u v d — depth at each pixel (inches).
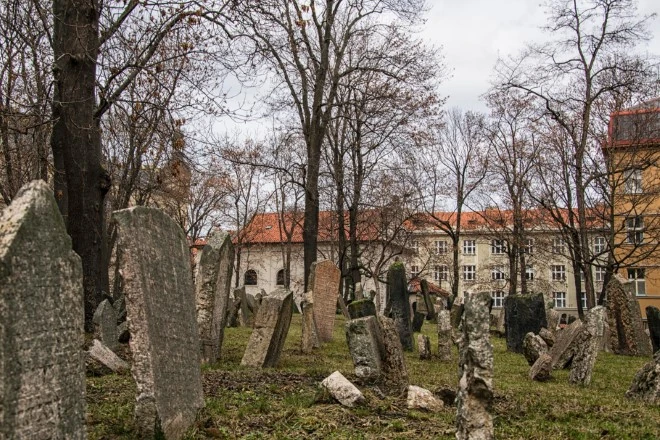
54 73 589.3
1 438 149.6
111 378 363.6
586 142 1031.0
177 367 252.5
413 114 1061.1
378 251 1844.2
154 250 250.4
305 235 1099.3
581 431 279.7
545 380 450.0
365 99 1043.3
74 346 181.0
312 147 1103.0
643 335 711.7
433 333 922.7
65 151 618.2
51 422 167.9
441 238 2539.4
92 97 623.8
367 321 369.4
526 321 675.4
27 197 168.4
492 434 210.4
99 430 243.4
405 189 1396.4
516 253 1581.0
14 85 719.7
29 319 161.8
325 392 316.8
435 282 2524.6
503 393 368.8
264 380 373.1
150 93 674.8
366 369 363.6
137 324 231.9
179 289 265.9
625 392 395.9
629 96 1007.6
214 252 444.8
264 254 2411.4
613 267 954.1
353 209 1274.6
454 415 303.3
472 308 219.8
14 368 155.3
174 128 658.8
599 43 1035.9
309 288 716.7
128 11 637.3
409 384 364.2
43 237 169.5
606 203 1040.2
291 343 660.1
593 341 440.8
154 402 227.8
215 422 264.5
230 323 880.9
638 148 994.7
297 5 1022.4
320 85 1088.2
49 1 634.8
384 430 271.3
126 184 929.5
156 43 650.8
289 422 275.6
